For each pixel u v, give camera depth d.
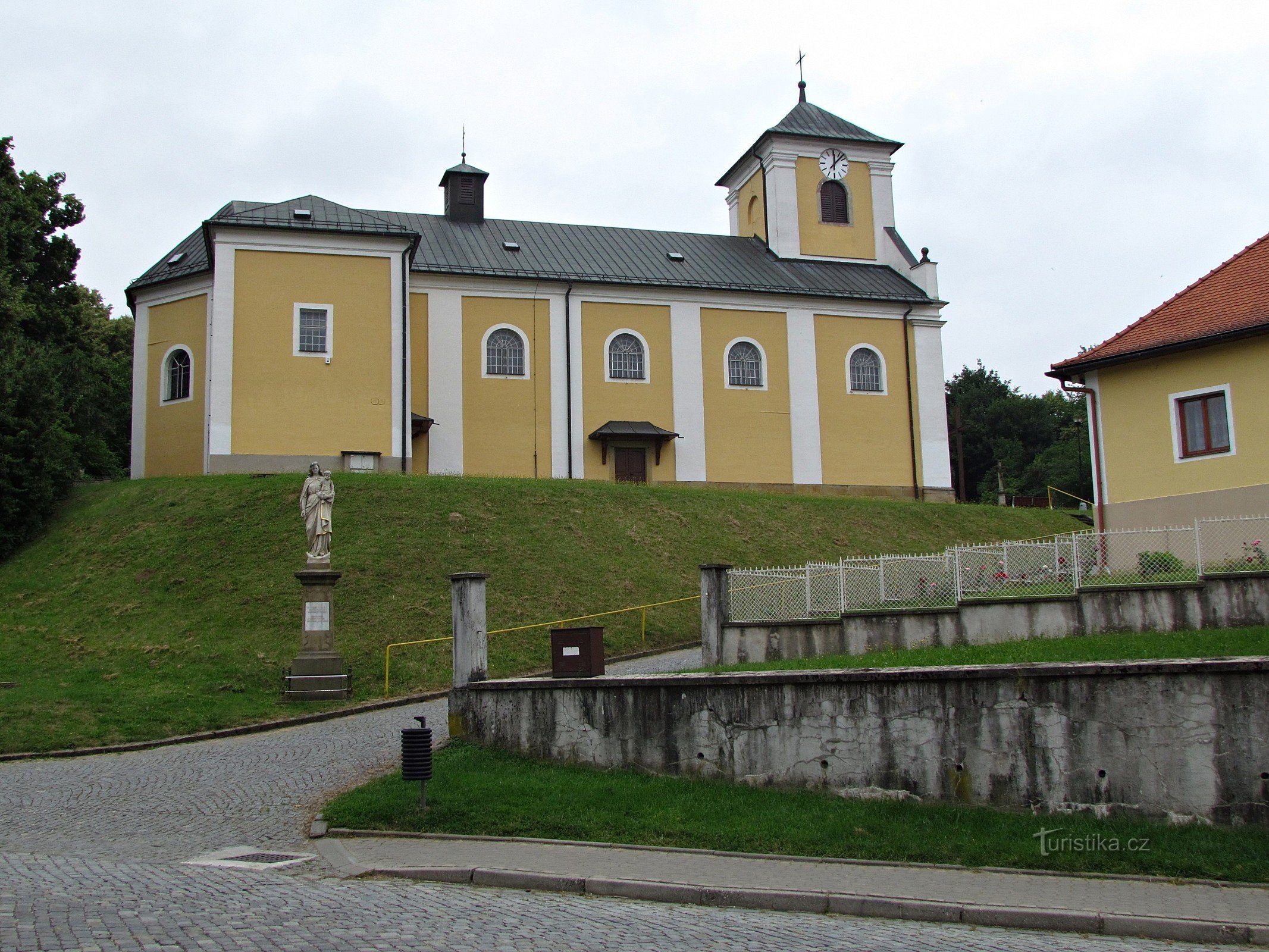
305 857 11.19
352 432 36.19
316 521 21.77
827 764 12.40
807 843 10.95
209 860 10.92
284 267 36.31
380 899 9.42
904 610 18.80
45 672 21.61
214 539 28.08
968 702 11.84
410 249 37.66
